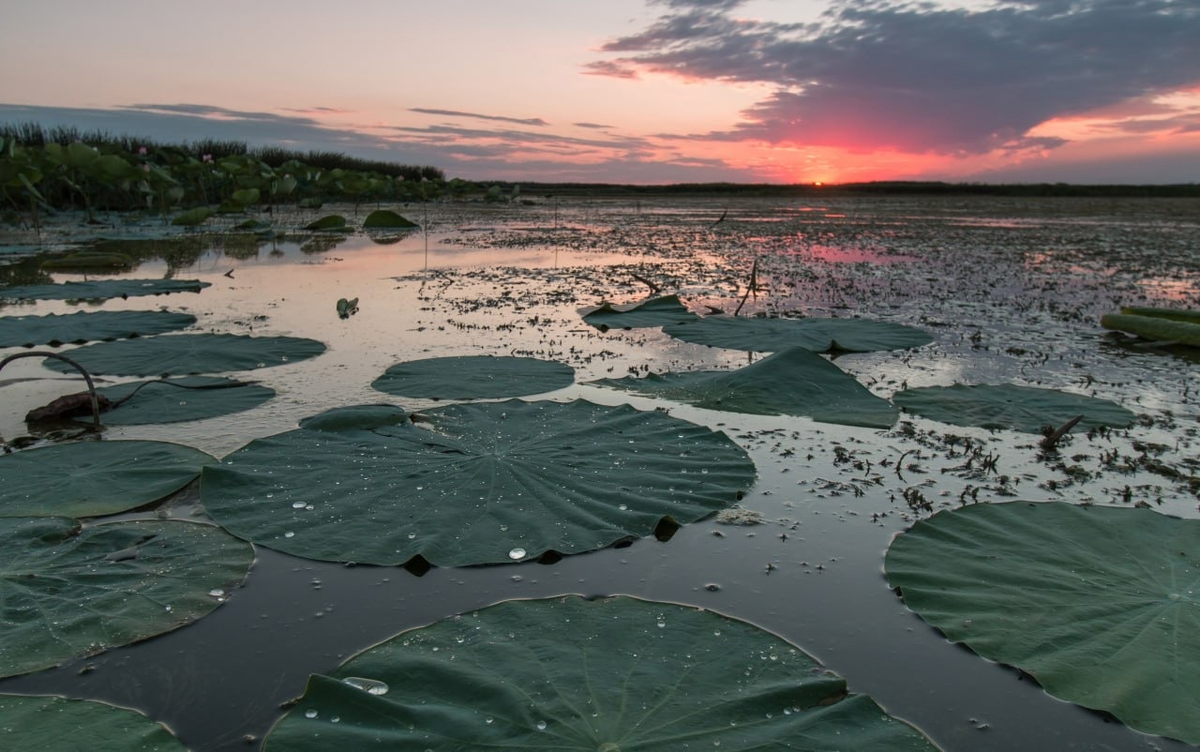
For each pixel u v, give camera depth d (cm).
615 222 2133
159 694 208
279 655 225
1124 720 201
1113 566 268
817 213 2653
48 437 390
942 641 236
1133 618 238
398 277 993
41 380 491
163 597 249
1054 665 220
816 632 240
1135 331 662
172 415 421
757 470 362
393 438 374
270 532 291
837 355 595
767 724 189
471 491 322
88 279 948
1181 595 249
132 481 329
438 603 251
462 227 1925
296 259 1192
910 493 339
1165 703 204
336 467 342
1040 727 200
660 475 346
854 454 386
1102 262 1236
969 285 969
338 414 396
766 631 231
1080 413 452
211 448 376
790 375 485
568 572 271
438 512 305
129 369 515
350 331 652
